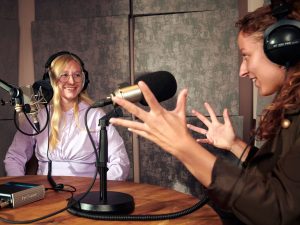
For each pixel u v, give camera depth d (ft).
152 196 4.37
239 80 8.76
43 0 9.59
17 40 9.87
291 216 2.55
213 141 4.89
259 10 3.45
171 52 8.95
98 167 3.78
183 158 2.73
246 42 3.45
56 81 7.38
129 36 9.20
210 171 2.73
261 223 2.63
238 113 8.78
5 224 3.47
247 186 2.66
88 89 9.35
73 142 7.48
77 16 9.41
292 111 3.10
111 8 9.19
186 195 4.41
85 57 9.34
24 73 10.07
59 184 4.78
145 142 9.19
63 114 7.61
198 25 8.77
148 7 9.00
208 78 8.81
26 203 4.09
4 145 9.59
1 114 9.51
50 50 9.51
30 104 5.14
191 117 8.92
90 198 3.92
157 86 3.60
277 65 3.31
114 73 9.21
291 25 3.02
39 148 7.61
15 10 9.78
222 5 8.66
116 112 3.76
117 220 3.54
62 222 3.50
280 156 3.02
